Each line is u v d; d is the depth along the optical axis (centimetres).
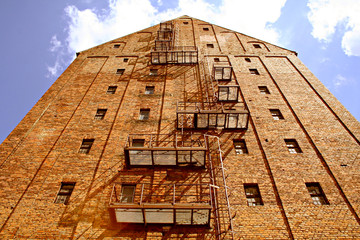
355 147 1612
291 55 2728
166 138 1678
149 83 2230
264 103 2003
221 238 1191
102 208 1294
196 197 1348
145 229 1235
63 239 1170
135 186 1411
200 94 2083
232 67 2412
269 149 1614
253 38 3075
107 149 1595
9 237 1158
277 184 1409
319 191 1395
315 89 2148
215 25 3425
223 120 1756
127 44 2956
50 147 1595
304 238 1178
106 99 2025
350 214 1267
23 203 1293
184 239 1203
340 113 1886
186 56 2541
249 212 1290
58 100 1989
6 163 1473
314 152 1591
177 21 3553
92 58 2653
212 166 1513
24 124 1741
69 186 1403
